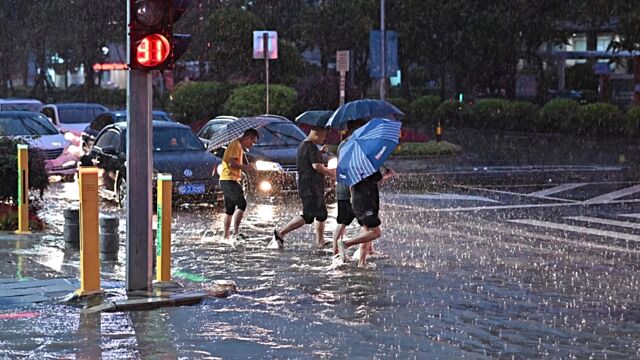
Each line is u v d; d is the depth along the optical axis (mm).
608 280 19203
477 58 80750
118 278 18984
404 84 90625
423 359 13305
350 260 21375
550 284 18781
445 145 53031
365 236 20344
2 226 25578
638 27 67750
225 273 19891
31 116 40031
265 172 33594
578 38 109000
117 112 42250
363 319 15797
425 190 35844
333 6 77062
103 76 123938
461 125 78062
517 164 46750
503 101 74375
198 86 69125
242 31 70000
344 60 46188
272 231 26109
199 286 18094
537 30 78562
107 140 33094
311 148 22891
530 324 15438
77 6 82750
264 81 70500
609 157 50406
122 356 13375
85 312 16094
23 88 100688
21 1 83812
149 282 17359
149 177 17109
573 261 21359
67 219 22531
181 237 24969
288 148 34812
